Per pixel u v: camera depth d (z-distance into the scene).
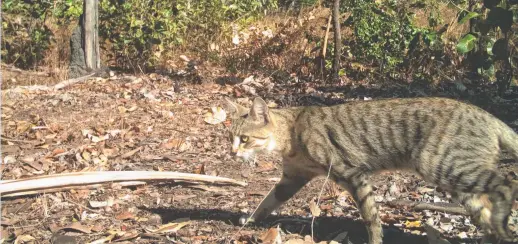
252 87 3.02
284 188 1.75
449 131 1.53
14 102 2.80
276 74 3.23
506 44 2.58
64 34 3.68
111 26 3.50
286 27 3.65
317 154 1.63
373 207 1.61
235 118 1.75
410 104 1.59
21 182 1.90
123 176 1.97
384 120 1.59
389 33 3.18
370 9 3.25
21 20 3.56
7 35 3.52
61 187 1.94
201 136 2.43
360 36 3.22
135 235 1.69
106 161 2.21
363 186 1.61
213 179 2.00
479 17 2.66
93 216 1.82
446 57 3.12
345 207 1.85
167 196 1.96
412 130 1.56
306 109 1.69
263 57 3.39
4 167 2.16
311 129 1.64
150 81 3.16
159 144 2.35
